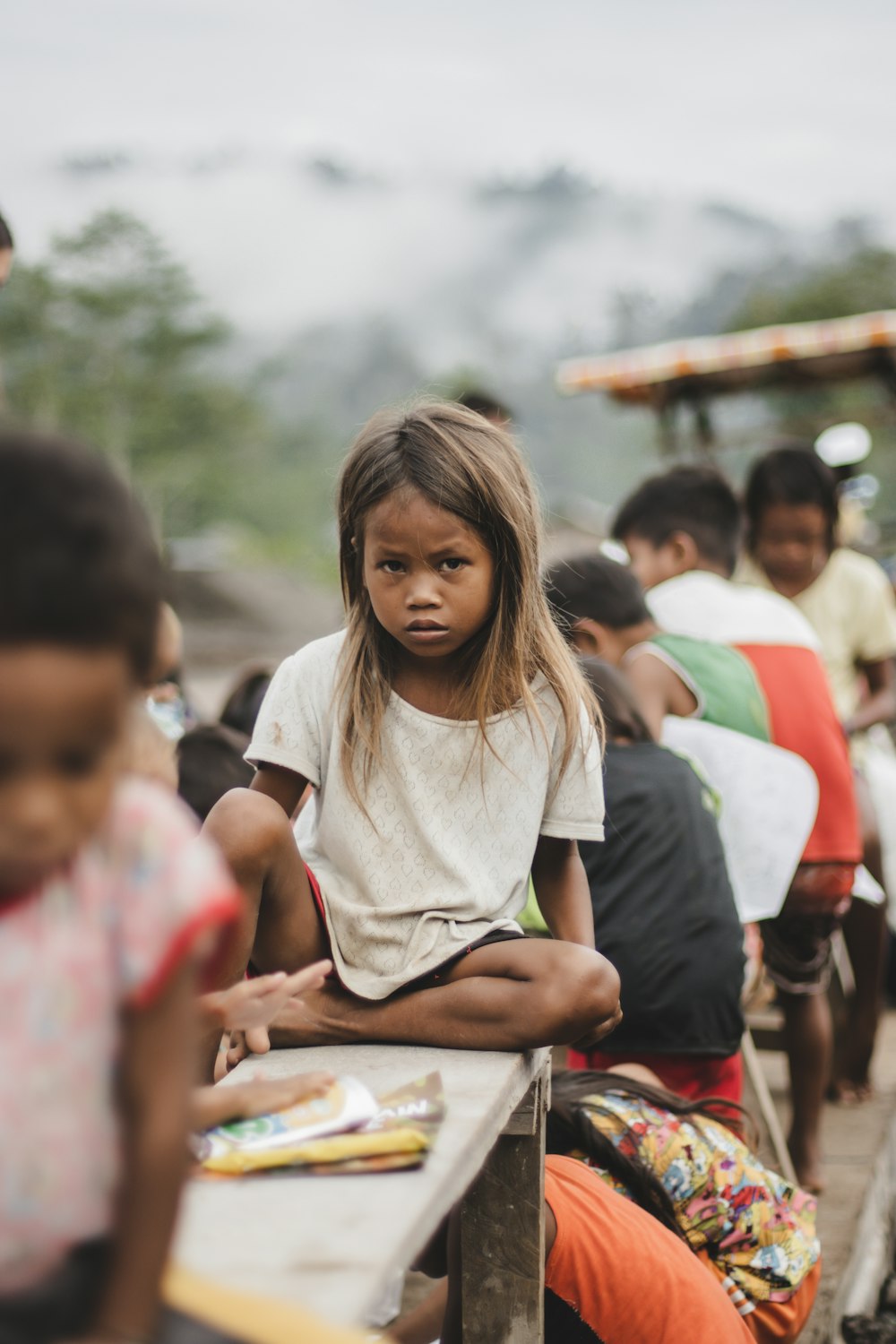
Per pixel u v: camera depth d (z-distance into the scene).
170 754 1.81
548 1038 2.07
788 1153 3.74
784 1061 4.85
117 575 0.99
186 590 48.22
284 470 84.19
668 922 3.03
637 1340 2.14
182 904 1.10
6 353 71.44
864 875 4.19
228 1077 2.02
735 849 3.55
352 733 2.27
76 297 70.81
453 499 2.13
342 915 2.24
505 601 2.24
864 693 5.15
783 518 4.71
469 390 5.31
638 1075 2.83
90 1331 1.09
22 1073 1.10
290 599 51.00
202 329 73.50
